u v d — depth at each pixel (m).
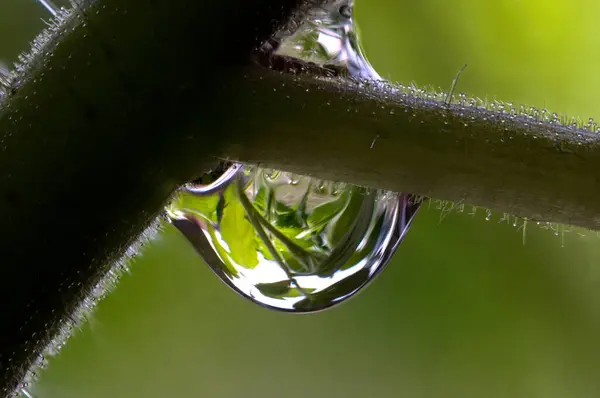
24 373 0.06
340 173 0.06
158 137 0.06
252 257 0.06
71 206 0.06
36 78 0.06
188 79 0.06
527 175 0.06
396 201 0.06
